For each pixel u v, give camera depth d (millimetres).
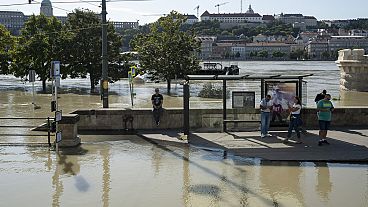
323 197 10719
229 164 13945
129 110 20172
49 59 53125
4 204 10344
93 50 53062
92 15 54094
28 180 12297
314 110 20281
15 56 54406
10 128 21859
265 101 17688
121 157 15008
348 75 59844
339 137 17781
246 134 18641
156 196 10828
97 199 10641
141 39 56750
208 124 20547
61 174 12891
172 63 53188
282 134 18484
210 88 51000
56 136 15648
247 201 10430
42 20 55312
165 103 40438
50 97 45469
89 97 45438
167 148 16375
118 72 53781
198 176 12594
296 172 12984
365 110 20453
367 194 10938
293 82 18938
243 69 130375
